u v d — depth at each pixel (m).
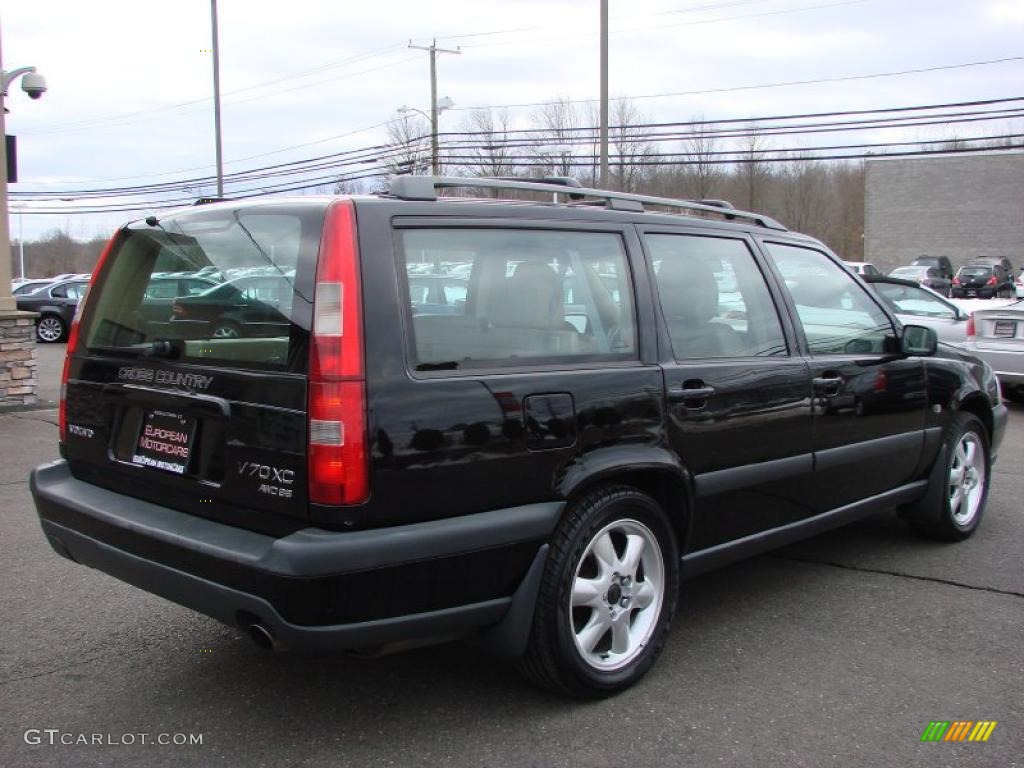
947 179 45.66
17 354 10.12
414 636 2.93
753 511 4.03
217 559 2.87
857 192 58.06
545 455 3.16
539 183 3.80
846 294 4.78
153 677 3.64
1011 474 7.27
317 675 3.67
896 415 4.82
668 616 3.66
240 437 2.96
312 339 2.79
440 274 3.08
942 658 3.82
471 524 2.97
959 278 33.72
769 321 4.22
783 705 3.40
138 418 3.39
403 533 2.83
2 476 7.03
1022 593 4.60
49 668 3.71
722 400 3.79
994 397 5.77
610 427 3.37
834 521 4.57
